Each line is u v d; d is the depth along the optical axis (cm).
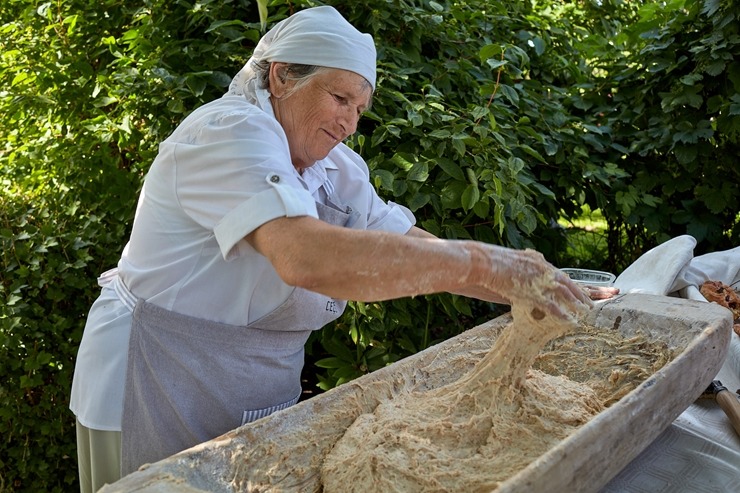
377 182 214
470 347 177
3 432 257
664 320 168
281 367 163
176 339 152
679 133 279
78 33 278
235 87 155
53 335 253
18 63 273
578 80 316
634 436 125
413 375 166
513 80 281
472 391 146
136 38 253
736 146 291
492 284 126
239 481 125
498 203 208
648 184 292
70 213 267
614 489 140
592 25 368
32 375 248
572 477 108
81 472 173
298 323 161
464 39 271
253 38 241
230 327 153
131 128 257
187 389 153
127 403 156
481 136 220
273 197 120
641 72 306
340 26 141
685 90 281
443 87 255
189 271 150
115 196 264
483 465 130
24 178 283
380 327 225
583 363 175
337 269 114
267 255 119
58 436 259
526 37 296
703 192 286
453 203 223
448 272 119
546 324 133
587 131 287
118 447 161
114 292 164
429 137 226
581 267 328
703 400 172
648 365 166
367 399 153
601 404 157
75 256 257
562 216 298
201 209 132
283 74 144
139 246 154
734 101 270
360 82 143
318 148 150
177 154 136
